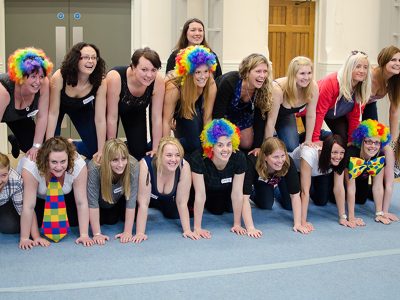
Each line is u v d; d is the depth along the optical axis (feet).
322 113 13.38
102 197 11.35
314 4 25.30
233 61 23.03
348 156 12.75
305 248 11.16
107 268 9.91
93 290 9.00
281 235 11.94
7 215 11.50
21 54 10.46
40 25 21.43
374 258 10.67
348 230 12.38
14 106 11.21
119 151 10.92
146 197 11.52
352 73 12.86
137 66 11.51
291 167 12.32
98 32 22.02
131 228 11.51
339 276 9.79
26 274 9.57
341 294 9.06
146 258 10.43
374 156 12.91
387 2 24.40
